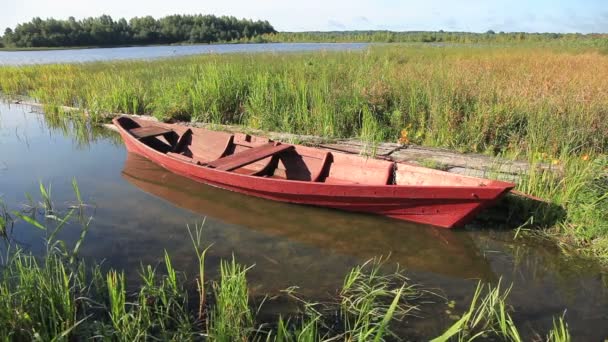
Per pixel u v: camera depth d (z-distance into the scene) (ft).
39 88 53.31
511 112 24.82
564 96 26.61
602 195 15.98
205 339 11.14
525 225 17.44
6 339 10.04
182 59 75.25
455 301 12.93
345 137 28.32
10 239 16.60
